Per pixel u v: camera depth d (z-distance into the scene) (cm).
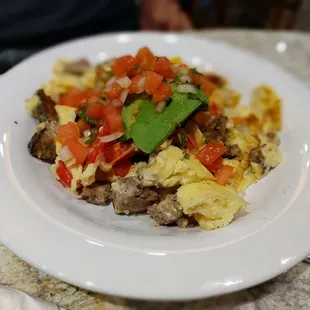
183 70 27
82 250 20
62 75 32
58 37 48
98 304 21
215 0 68
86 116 26
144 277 19
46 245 20
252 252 20
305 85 31
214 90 30
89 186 25
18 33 46
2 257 22
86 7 49
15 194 22
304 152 26
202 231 22
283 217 22
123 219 24
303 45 41
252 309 21
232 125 28
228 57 34
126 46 35
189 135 26
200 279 19
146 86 25
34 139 26
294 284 22
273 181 25
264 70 33
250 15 70
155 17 54
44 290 21
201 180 24
